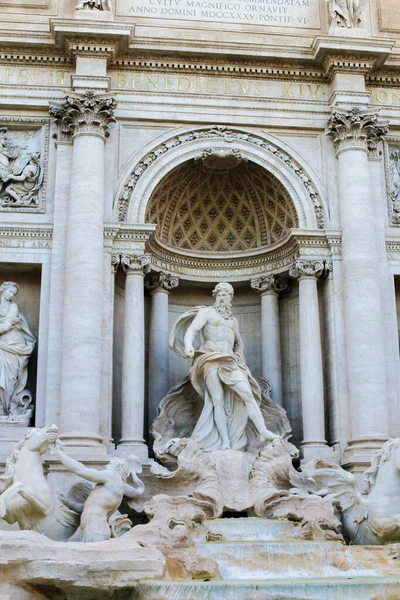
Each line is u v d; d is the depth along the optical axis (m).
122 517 20.95
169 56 28.55
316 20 30.22
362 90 28.75
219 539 20.36
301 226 28.08
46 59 28.23
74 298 25.48
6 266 27.14
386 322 27.53
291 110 28.94
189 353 25.50
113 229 26.91
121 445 25.50
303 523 21.34
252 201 30.09
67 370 24.95
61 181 27.25
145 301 29.34
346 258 27.25
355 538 21.72
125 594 16.47
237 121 28.61
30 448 20.44
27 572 15.91
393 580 15.78
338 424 26.39
